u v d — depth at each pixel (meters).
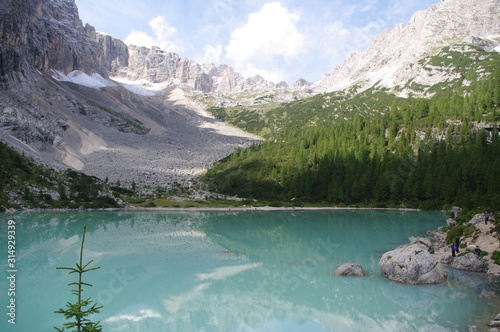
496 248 42.16
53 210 101.25
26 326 24.62
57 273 38.31
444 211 116.75
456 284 34.28
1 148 120.56
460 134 162.12
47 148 175.00
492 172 114.06
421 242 51.50
